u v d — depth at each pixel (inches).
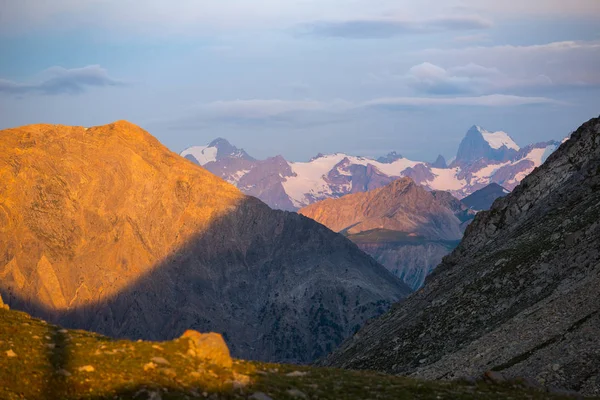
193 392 1851.6
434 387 2236.7
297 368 2225.6
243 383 1948.8
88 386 1790.1
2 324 1995.6
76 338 2006.6
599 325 2977.4
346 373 2276.1
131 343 2027.6
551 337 3159.5
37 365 1822.1
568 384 2758.4
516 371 3024.1
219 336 2098.9
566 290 3727.9
